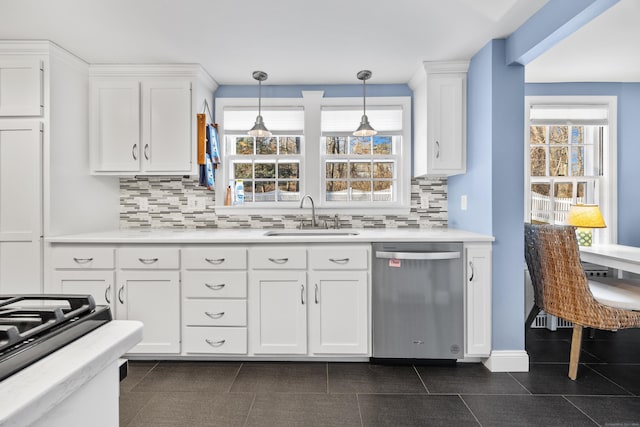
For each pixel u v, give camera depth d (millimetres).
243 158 3297
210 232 2887
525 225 2643
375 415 1903
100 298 2473
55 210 2512
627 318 2195
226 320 2467
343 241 2451
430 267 2426
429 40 2436
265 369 2426
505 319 2453
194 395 2092
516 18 2152
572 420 1862
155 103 2840
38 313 733
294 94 3236
